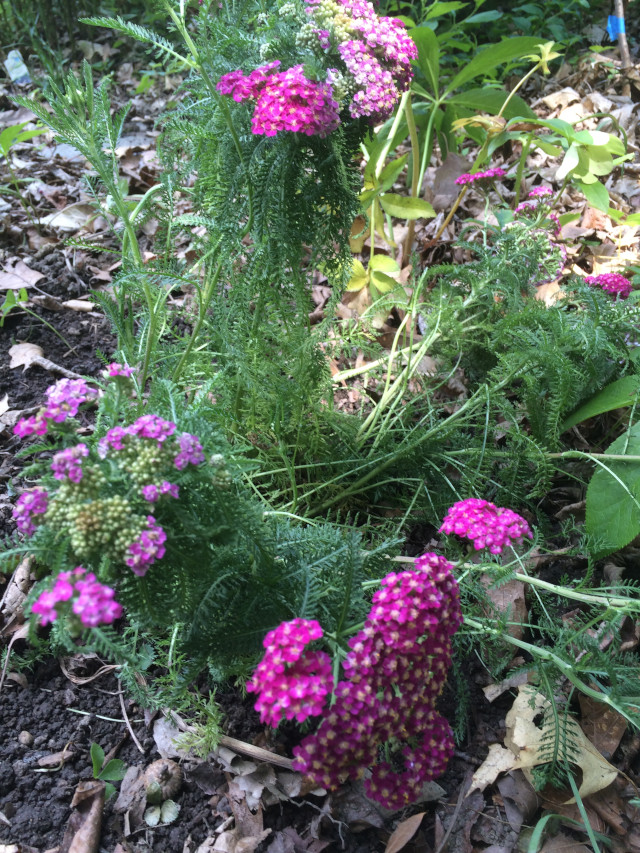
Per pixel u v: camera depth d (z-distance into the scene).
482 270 0.67
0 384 0.72
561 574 0.60
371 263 0.77
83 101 0.51
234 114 0.49
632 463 0.56
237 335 0.55
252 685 0.36
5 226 0.92
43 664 0.53
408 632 0.38
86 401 0.40
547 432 0.60
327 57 0.49
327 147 0.48
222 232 0.50
